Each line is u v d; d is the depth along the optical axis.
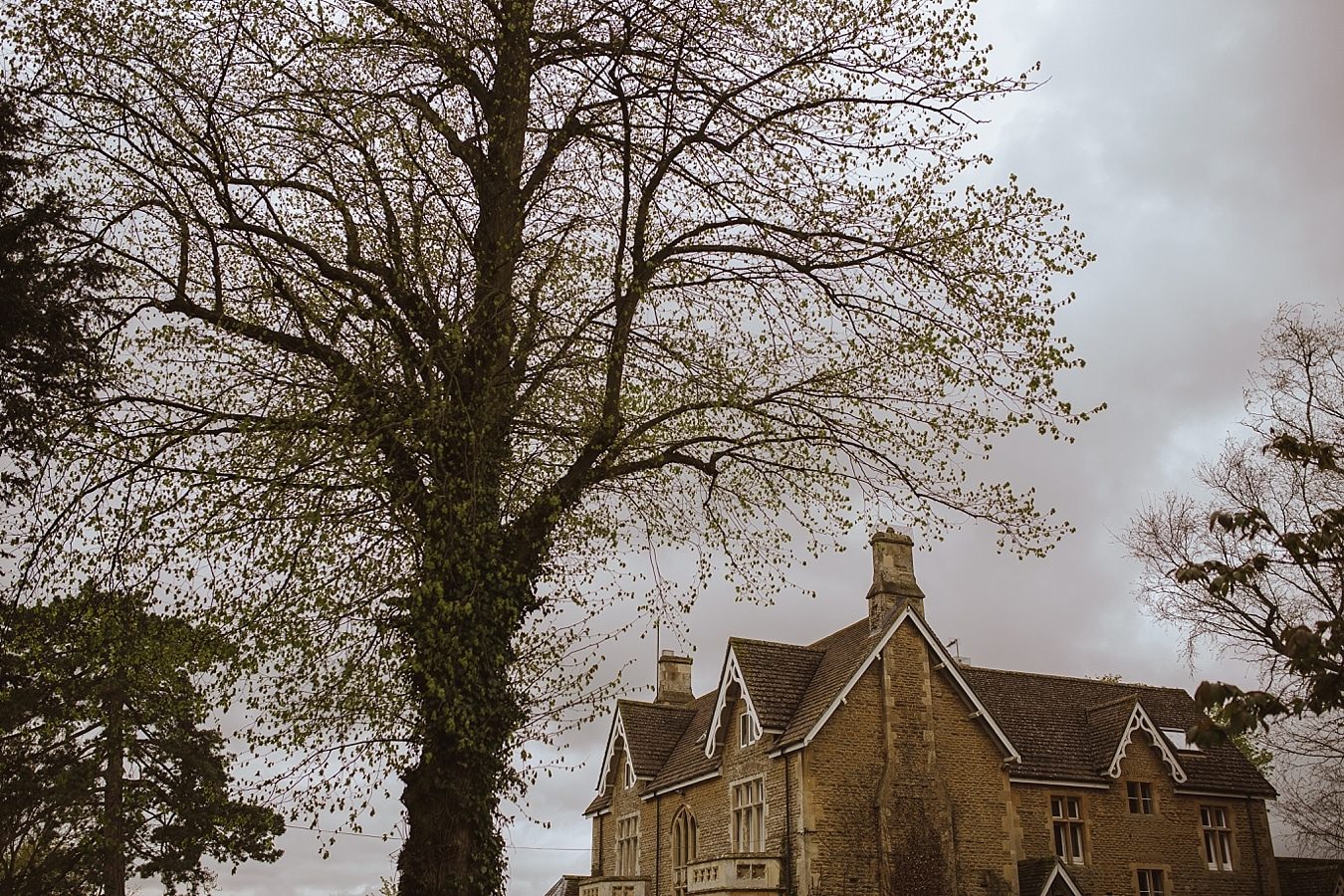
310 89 13.48
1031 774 30.83
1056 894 28.86
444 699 12.33
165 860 31.06
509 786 13.58
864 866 26.38
